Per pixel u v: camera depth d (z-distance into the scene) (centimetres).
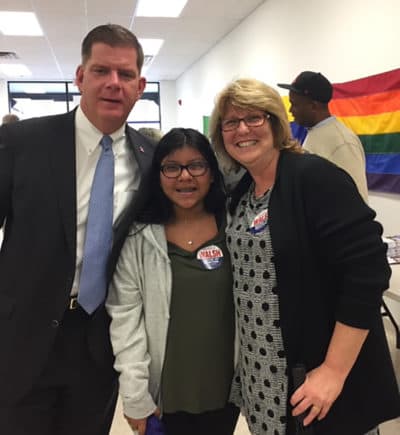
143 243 133
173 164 132
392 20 297
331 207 107
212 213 141
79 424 148
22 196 128
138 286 134
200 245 134
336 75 370
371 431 119
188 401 135
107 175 138
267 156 120
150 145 156
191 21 572
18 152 132
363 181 266
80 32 601
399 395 118
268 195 119
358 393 114
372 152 321
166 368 133
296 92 275
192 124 889
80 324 138
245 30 567
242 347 128
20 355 131
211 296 131
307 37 413
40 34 607
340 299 108
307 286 111
